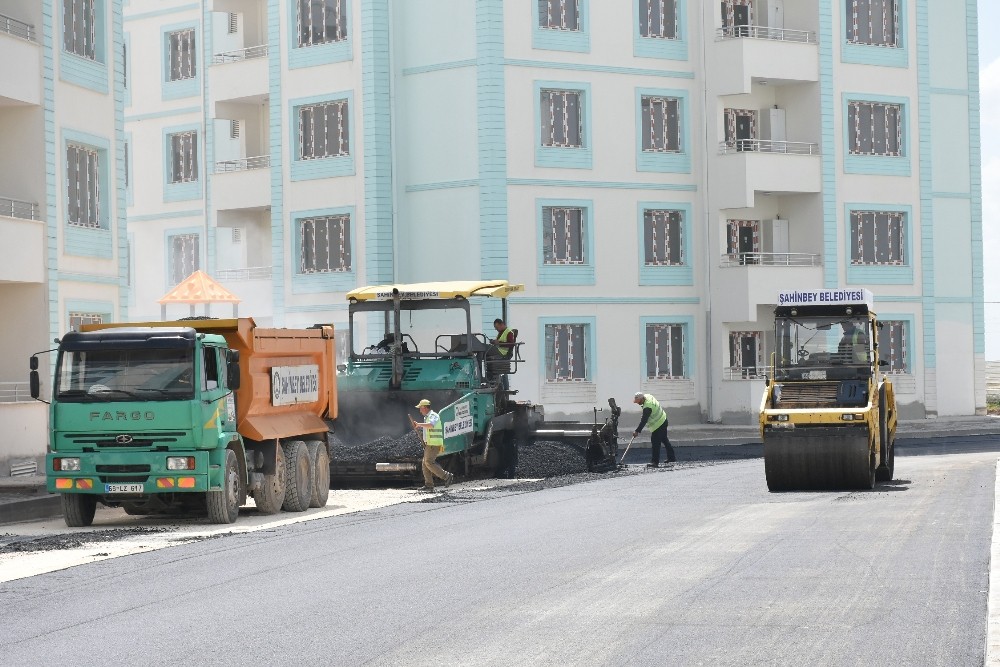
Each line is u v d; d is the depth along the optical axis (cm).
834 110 5662
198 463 2298
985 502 2352
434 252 5272
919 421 5691
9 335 3450
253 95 5638
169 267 6203
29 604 1462
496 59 5184
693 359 5494
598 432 3538
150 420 2302
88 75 3681
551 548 1820
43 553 1914
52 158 3497
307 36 5484
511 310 5191
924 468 3397
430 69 5275
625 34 5403
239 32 5859
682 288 5484
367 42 5309
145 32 6250
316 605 1402
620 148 5391
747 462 3838
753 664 1091
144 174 6256
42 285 3450
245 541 2027
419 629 1259
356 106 5338
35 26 3459
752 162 5428
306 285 5453
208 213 6044
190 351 2327
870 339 2822
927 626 1230
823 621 1264
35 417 3234
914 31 5866
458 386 3256
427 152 5288
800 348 2836
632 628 1244
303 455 2631
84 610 1413
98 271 3709
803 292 2844
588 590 1458
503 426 3400
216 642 1222
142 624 1322
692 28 5522
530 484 3103
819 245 5625
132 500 2367
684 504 2444
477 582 1530
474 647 1171
